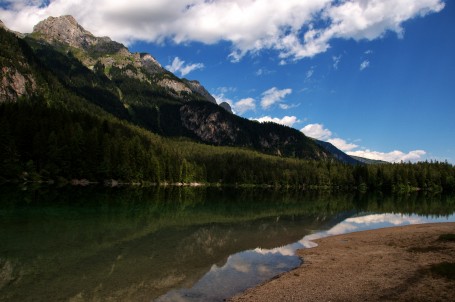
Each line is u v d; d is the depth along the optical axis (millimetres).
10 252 30062
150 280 24031
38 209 56844
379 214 75875
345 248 36438
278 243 39312
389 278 24188
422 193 185625
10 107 132000
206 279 24641
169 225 49188
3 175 96438
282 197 126188
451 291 20812
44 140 107438
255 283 23938
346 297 20594
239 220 58094
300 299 20406
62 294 20875
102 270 25953
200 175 184625
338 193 171625
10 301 19531
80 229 42188
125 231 42438
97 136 123625
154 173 143375
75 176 112125
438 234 42094
